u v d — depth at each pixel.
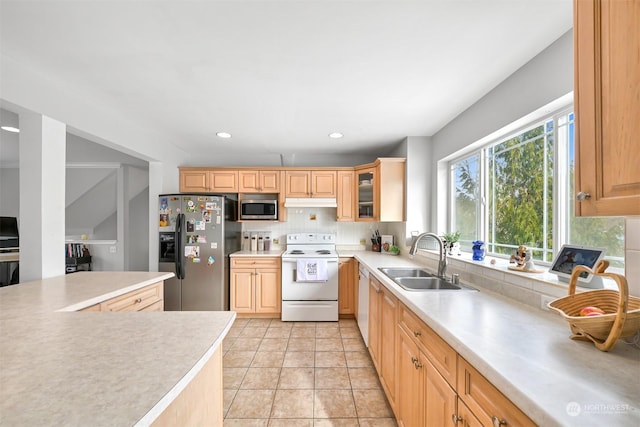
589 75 0.79
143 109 2.35
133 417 0.58
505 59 1.61
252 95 2.09
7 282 4.02
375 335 2.25
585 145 0.81
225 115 2.49
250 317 3.58
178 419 0.84
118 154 4.07
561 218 1.59
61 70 1.73
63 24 1.32
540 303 1.33
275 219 3.75
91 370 0.77
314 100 2.17
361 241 4.03
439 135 2.88
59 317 1.19
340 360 2.46
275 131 2.95
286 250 3.93
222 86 1.95
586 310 0.97
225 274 3.41
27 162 1.79
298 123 2.69
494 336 1.00
